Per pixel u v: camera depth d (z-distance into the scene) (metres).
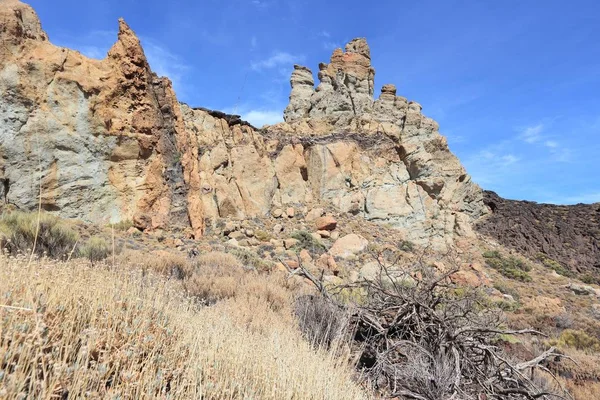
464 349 5.96
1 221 9.62
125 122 20.31
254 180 29.92
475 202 45.16
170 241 17.88
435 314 6.20
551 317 18.30
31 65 17.58
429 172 36.72
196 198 22.45
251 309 6.82
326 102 41.41
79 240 10.57
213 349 3.21
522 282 30.45
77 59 19.31
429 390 4.94
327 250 25.20
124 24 21.44
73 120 18.45
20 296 2.40
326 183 33.81
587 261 40.19
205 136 29.42
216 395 2.63
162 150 21.91
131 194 19.84
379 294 7.66
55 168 17.70
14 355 1.82
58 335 2.36
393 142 38.34
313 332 6.32
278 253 21.73
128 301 3.21
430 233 33.75
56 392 1.85
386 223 33.25
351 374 4.95
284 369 3.46
